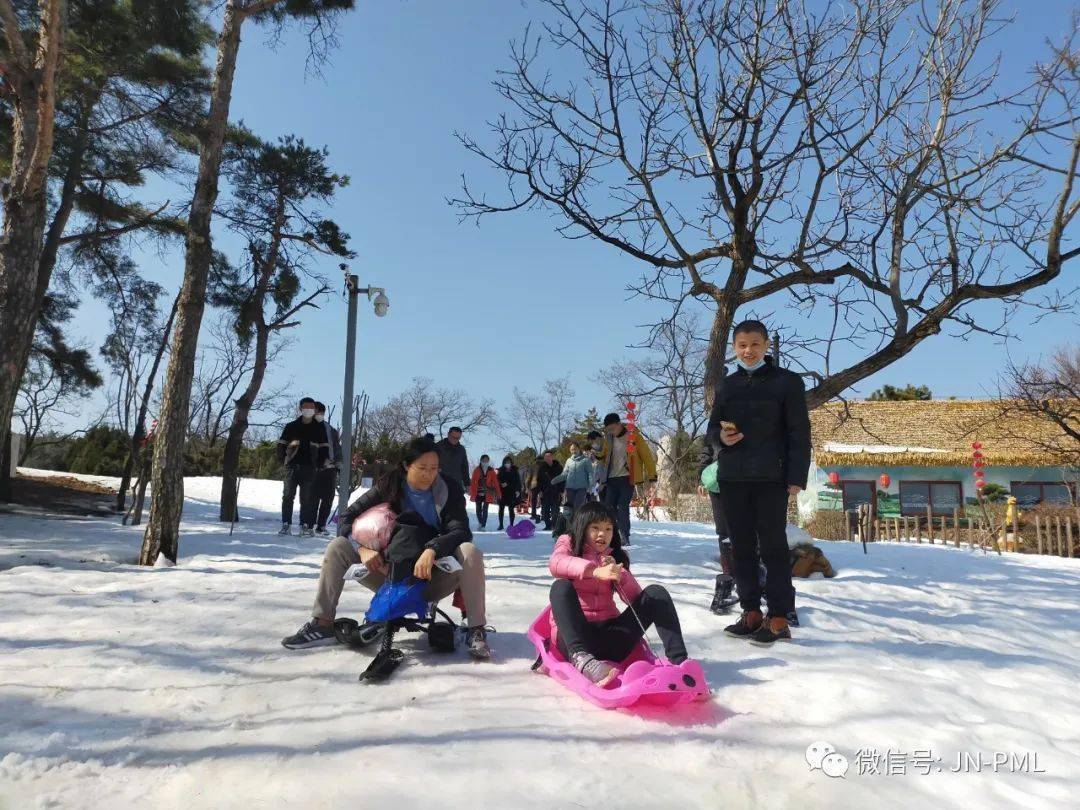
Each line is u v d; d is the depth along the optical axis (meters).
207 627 4.64
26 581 5.95
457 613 5.48
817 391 8.07
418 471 4.22
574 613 3.67
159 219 14.79
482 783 2.52
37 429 32.78
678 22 8.05
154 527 7.52
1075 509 16.56
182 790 2.48
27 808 2.36
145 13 12.03
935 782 2.71
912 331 7.94
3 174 11.59
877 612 5.94
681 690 3.19
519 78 8.33
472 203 8.66
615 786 2.54
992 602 6.88
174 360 7.79
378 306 12.59
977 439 28.20
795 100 7.79
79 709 3.20
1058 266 7.61
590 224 8.55
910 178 7.92
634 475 10.38
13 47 7.46
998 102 7.78
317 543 9.73
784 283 8.15
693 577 7.25
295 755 2.75
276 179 16.69
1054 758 2.93
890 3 7.82
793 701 3.48
